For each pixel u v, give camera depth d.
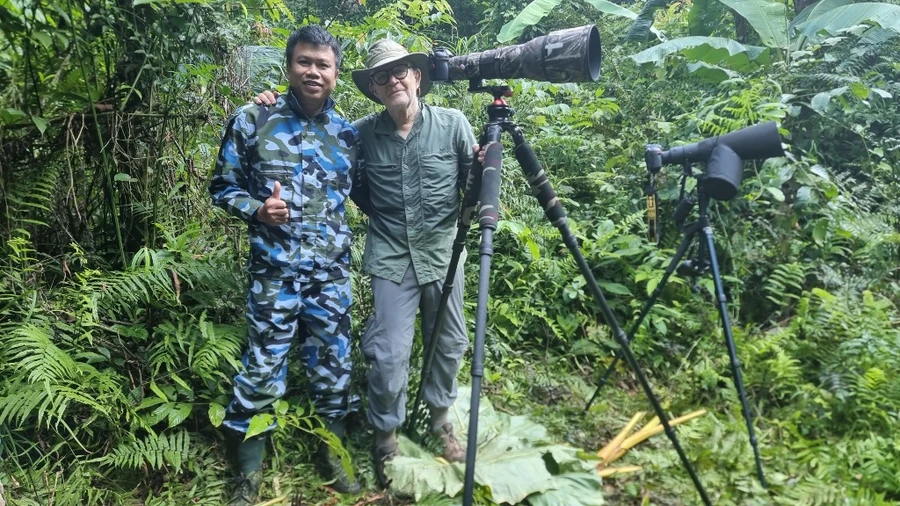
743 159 2.51
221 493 2.09
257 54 3.34
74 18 2.12
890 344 2.89
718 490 2.29
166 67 2.33
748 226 3.72
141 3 2.09
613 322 2.08
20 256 2.18
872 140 4.25
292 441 2.36
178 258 2.39
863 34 4.88
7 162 2.14
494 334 3.17
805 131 4.40
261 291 2.08
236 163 2.05
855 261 3.68
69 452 2.05
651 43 6.07
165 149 2.46
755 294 3.60
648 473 2.38
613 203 4.12
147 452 2.01
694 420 2.74
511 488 2.11
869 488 2.23
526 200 3.83
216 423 2.09
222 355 2.20
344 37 4.24
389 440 2.30
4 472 1.89
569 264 3.56
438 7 5.01
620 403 2.93
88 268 2.34
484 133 1.98
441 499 2.10
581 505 2.13
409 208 2.21
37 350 1.88
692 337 3.32
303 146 2.09
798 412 2.69
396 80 2.08
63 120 2.17
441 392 2.38
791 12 5.98
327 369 2.22
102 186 2.38
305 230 2.10
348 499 2.20
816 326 3.09
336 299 2.20
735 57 4.98
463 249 2.27
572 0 6.94
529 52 1.96
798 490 2.25
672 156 2.60
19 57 2.10
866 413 2.64
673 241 3.80
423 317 2.37
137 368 2.28
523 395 2.92
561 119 4.63
